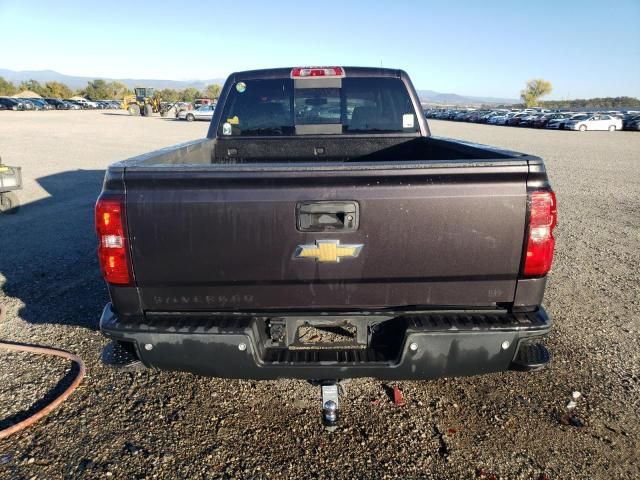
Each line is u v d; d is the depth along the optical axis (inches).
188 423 110.8
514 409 116.0
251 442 104.8
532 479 94.3
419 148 168.4
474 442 104.7
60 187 401.4
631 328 158.7
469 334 88.5
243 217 86.8
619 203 380.8
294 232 87.4
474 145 123.5
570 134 1371.8
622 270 217.3
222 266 89.0
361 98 165.6
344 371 91.1
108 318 92.8
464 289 91.2
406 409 116.4
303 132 167.6
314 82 163.9
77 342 146.6
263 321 95.0
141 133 994.7
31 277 199.5
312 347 96.0
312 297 91.1
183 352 90.8
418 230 87.6
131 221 87.7
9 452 100.8
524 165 87.0
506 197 87.0
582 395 121.6
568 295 186.9
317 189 86.2
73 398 119.4
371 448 103.0
